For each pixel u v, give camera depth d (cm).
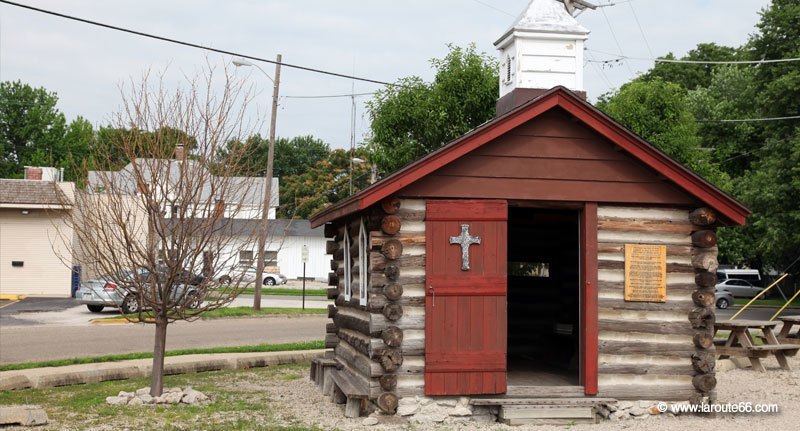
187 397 1185
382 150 2873
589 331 1096
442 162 1045
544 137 1098
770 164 3700
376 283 1046
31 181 3581
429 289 1052
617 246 1115
